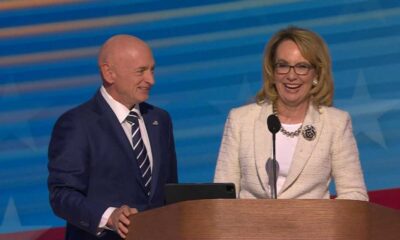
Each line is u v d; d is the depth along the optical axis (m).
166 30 24.25
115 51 17.98
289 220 13.90
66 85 24.17
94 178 17.83
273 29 24.23
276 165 17.22
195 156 24.02
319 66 17.23
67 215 17.27
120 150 17.97
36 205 23.88
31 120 24.03
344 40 24.03
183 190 15.77
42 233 23.84
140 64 17.89
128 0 24.31
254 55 24.22
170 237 14.29
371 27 24.05
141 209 18.00
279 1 24.25
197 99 24.12
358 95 23.91
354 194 17.14
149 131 18.59
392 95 23.91
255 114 17.70
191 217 14.01
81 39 24.27
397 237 14.31
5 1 24.50
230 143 17.67
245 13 24.27
